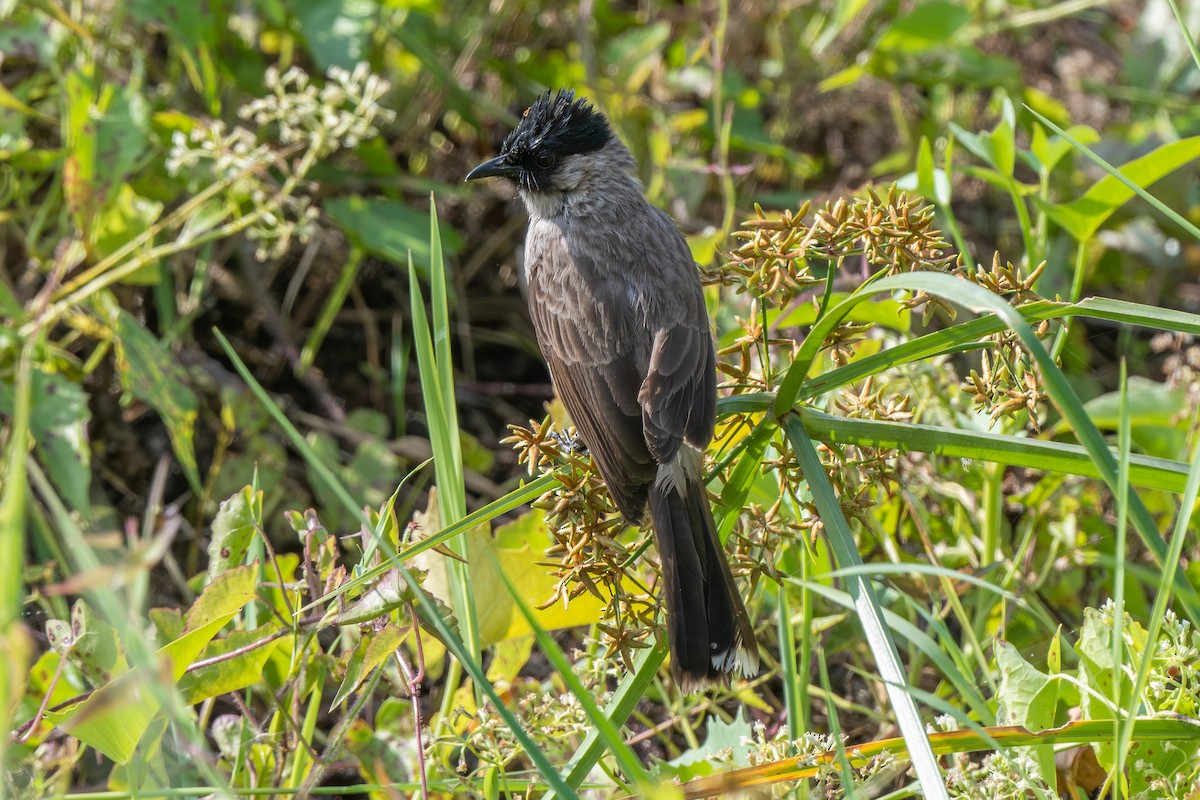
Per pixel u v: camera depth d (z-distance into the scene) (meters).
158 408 9.83
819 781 6.40
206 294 11.88
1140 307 6.34
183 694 6.69
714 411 6.98
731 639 6.52
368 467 10.61
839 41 14.20
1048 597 9.20
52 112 11.73
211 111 11.30
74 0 11.34
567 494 6.48
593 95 12.64
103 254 10.24
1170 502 9.73
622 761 4.98
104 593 4.79
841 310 6.16
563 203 8.87
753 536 7.25
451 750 7.12
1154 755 6.50
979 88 13.90
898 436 6.56
